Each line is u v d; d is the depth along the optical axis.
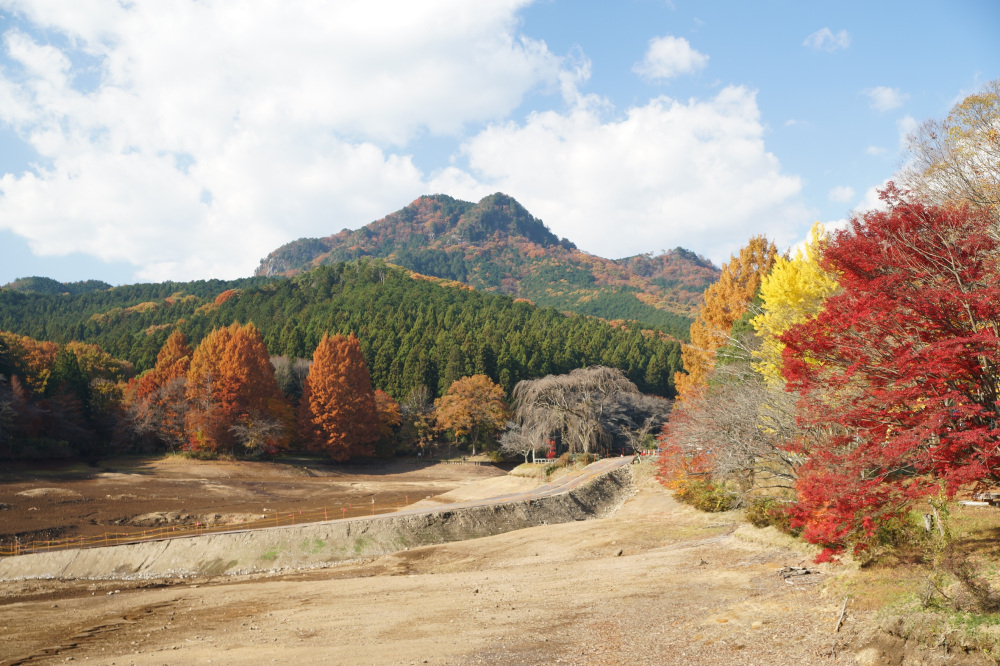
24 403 69.81
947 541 13.92
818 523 15.17
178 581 29.88
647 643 13.75
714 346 52.56
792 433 21.69
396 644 15.52
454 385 96.50
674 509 36.12
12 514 45.06
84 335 163.62
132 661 15.98
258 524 43.88
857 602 13.30
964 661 10.11
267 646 16.39
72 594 27.89
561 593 19.67
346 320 138.75
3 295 195.88
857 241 13.76
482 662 13.52
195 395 79.75
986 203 15.20
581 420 70.25
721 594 17.09
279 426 81.00
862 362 13.35
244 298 170.50
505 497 45.12
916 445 11.94
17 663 16.81
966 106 18.09
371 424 90.44
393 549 33.81
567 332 139.38
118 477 61.44
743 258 54.22
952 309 12.27
